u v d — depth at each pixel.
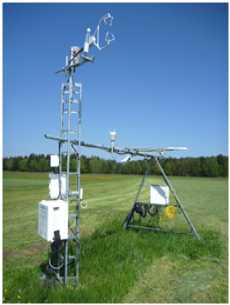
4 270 4.38
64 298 3.41
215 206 12.48
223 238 6.59
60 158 4.02
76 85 4.00
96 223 8.21
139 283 4.17
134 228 7.08
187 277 4.40
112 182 33.47
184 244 5.75
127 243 5.32
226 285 4.14
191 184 30.36
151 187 6.87
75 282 3.86
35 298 3.44
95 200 14.88
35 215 9.50
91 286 3.83
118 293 3.72
